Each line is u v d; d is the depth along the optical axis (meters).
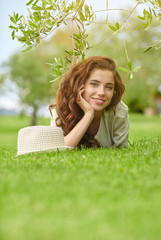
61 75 3.29
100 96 3.51
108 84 3.53
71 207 1.41
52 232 1.13
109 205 1.44
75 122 3.80
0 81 18.27
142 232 1.14
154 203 1.48
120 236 1.10
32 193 1.64
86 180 1.89
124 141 4.02
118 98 3.76
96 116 3.80
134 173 2.06
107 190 1.68
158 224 1.21
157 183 1.82
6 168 2.41
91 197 1.55
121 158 2.73
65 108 3.83
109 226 1.18
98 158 2.66
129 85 16.28
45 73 17.61
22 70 17.47
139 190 1.69
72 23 3.08
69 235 1.11
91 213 1.33
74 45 3.25
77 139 3.51
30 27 3.11
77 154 2.96
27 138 3.34
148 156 2.84
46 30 3.11
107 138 3.97
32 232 1.14
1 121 26.64
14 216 1.32
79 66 3.67
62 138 3.41
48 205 1.44
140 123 17.06
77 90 3.61
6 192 1.68
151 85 16.12
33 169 2.30
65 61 3.53
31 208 1.41
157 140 4.54
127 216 1.30
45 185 1.80
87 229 1.16
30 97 17.80
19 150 3.39
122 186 1.77
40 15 3.04
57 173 2.12
